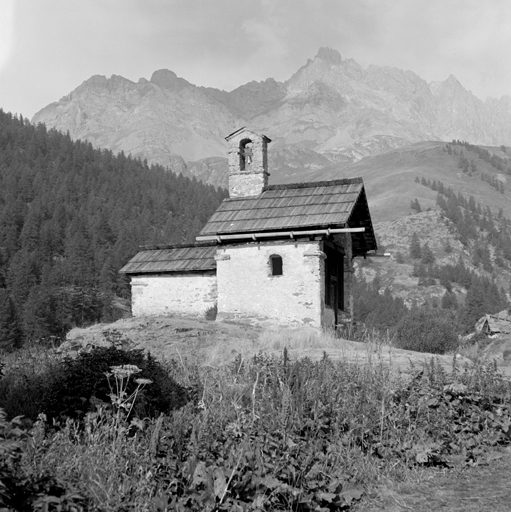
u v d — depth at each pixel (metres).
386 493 7.92
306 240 25.48
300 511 7.00
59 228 139.88
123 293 113.06
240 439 7.57
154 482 6.50
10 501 5.21
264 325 25.62
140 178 198.00
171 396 9.13
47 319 80.00
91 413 7.72
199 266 29.98
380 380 10.78
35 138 197.38
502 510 7.39
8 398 10.22
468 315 144.12
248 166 29.94
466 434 10.06
